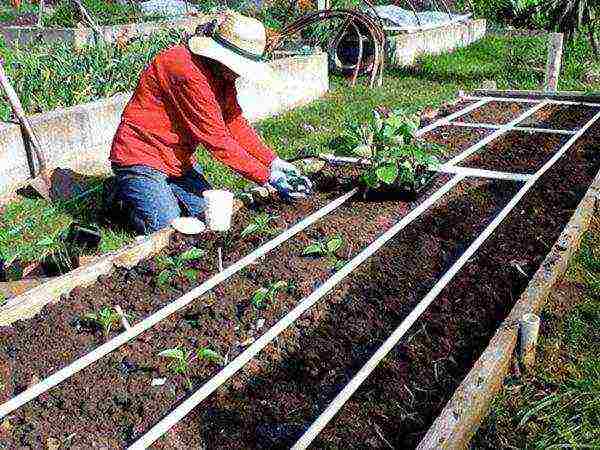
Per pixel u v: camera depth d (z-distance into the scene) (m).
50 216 5.25
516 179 5.30
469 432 2.70
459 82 10.67
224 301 3.66
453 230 4.49
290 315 3.50
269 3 15.95
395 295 3.76
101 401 2.94
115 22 14.98
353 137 5.04
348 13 9.95
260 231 4.42
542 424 2.97
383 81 10.55
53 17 15.19
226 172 6.00
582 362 3.34
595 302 3.81
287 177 4.84
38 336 3.34
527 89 10.16
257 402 2.96
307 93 9.06
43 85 6.88
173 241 4.32
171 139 4.68
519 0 14.30
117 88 7.35
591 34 11.46
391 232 4.39
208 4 17.38
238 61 4.30
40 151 5.63
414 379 3.10
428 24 13.25
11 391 3.00
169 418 2.82
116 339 3.29
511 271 3.96
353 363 3.22
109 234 4.85
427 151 5.25
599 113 7.30
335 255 4.16
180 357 3.10
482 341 3.37
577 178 5.35
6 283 4.04
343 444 2.73
